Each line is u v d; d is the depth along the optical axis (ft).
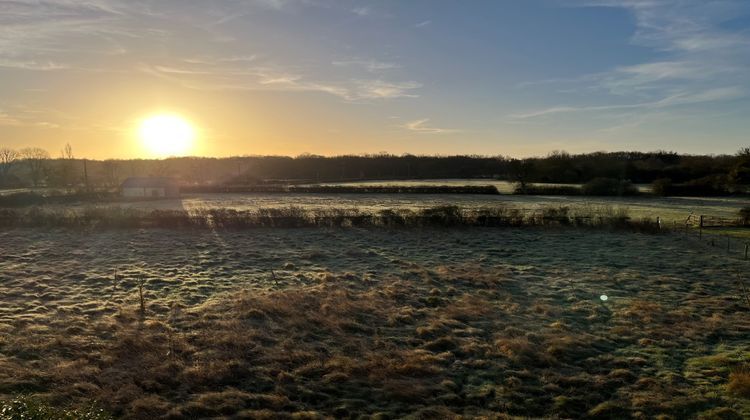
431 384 41.19
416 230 121.90
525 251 97.55
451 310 59.41
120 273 76.48
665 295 67.15
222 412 36.19
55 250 95.25
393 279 74.33
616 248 100.99
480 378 42.60
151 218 122.52
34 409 28.17
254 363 44.60
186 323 53.72
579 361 46.19
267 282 72.18
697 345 49.88
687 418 36.24
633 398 39.17
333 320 55.11
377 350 47.67
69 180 325.62
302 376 42.24
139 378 40.83
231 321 54.13
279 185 271.49
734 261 88.53
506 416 36.27
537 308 61.16
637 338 51.88
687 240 110.52
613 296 66.74
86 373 41.11
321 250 96.68
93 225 120.98
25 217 123.85
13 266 80.79
